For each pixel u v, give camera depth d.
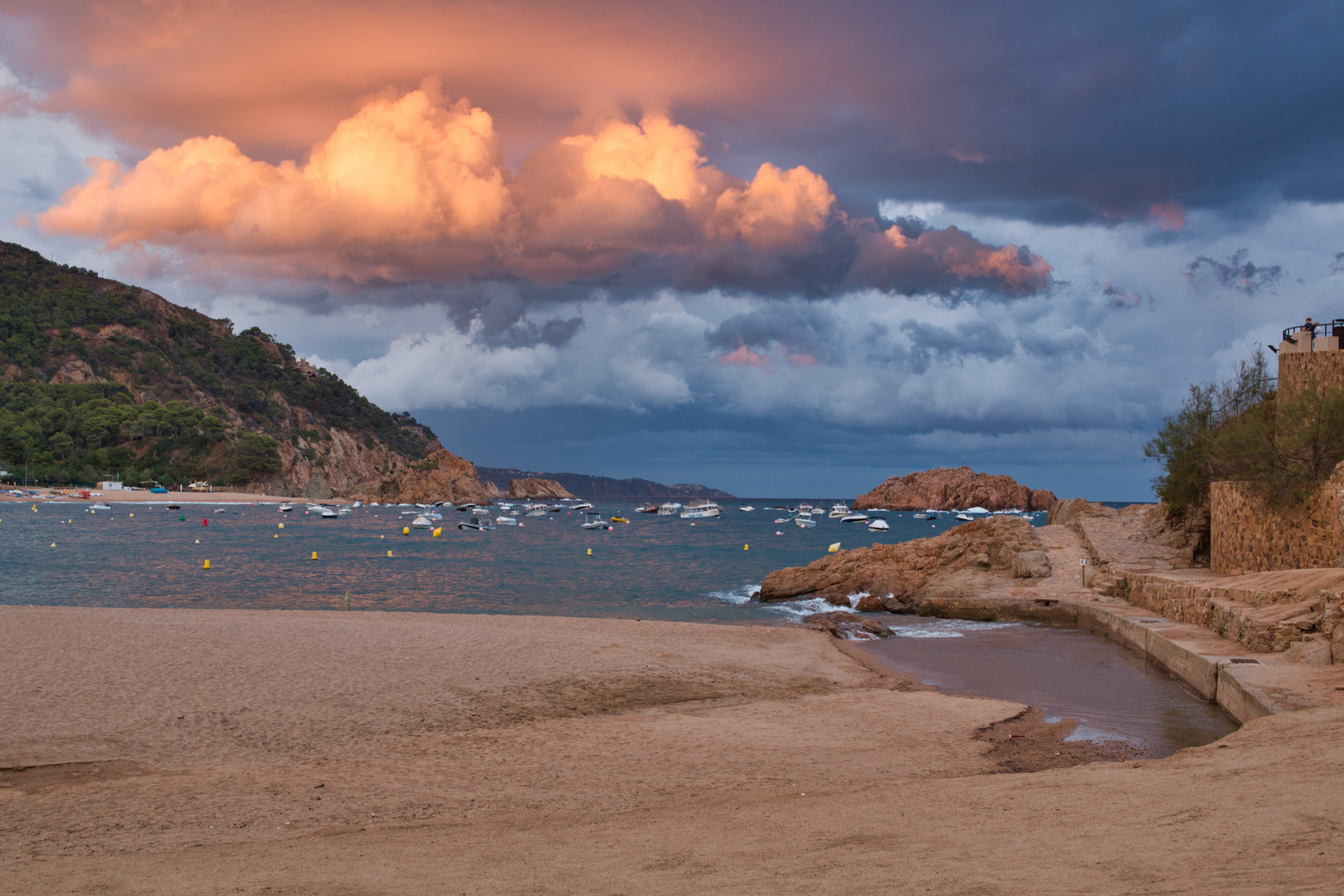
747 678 24.14
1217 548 38.75
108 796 13.04
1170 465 46.78
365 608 45.50
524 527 153.75
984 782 12.48
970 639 34.75
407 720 18.33
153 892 8.11
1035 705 22.05
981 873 6.81
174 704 18.47
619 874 7.92
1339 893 5.26
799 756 16.06
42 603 45.06
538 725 18.28
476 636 27.61
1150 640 29.00
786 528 153.75
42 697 18.48
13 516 132.12
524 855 9.17
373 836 10.80
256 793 13.23
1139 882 6.13
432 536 120.62
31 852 10.45
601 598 51.12
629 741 16.97
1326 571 26.06
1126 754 16.97
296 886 8.08
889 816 10.05
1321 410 31.69
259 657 23.05
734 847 8.87
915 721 19.45
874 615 43.50
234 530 118.75
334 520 158.12
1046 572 45.25
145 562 69.12
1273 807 8.34
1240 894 5.46
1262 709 17.56
